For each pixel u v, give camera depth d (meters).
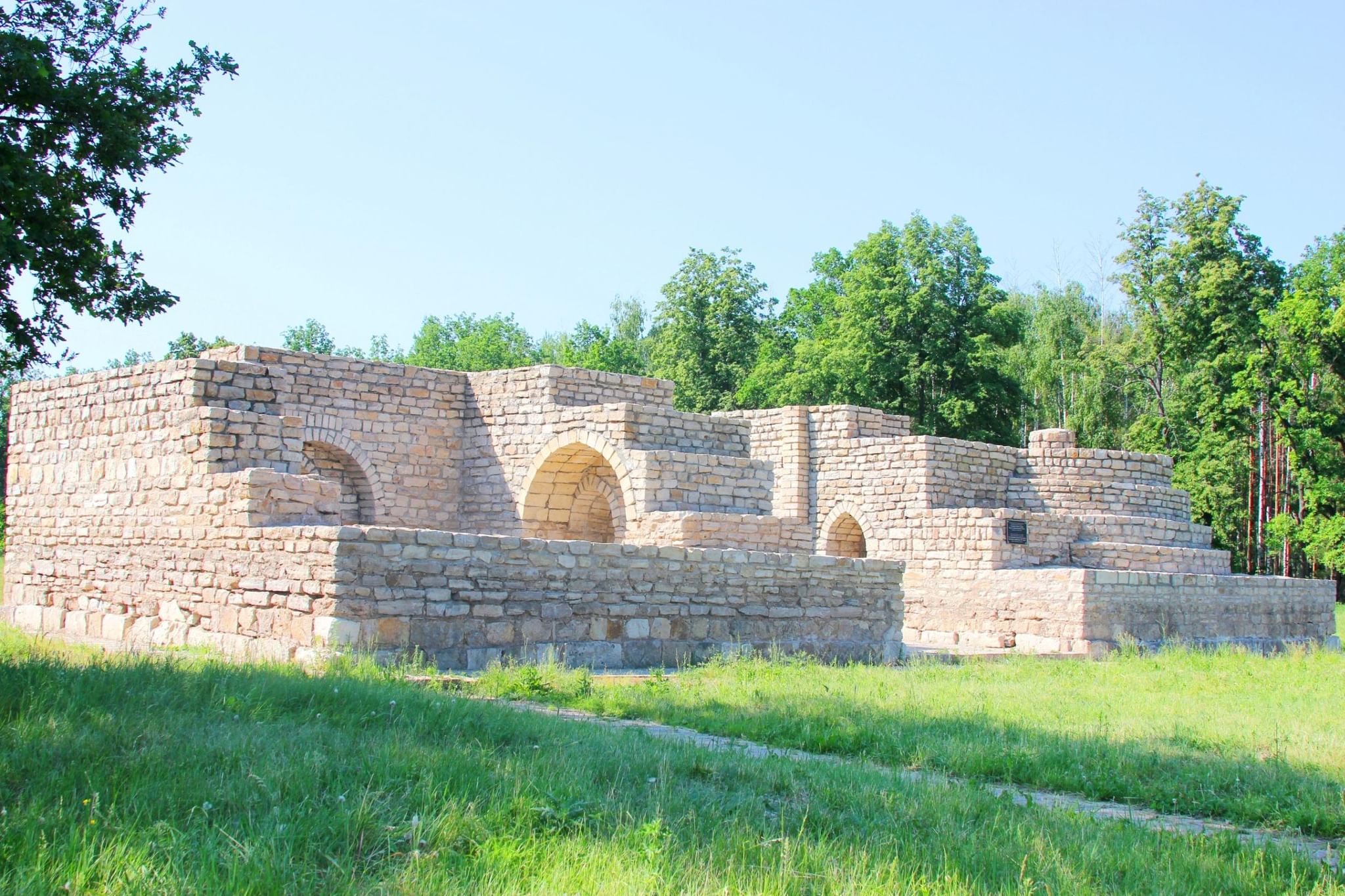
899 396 54.34
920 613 30.42
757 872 6.59
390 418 28.02
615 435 26.38
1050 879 6.84
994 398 53.78
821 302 67.50
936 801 8.60
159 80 14.11
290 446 20.47
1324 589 31.44
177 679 11.45
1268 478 55.75
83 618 21.89
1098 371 60.00
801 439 34.91
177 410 20.69
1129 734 12.47
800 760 10.40
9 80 12.64
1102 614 25.94
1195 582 27.69
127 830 6.51
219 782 7.64
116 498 21.41
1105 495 33.97
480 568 16.61
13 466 24.48
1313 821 8.82
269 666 13.72
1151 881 7.00
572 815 7.48
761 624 19.75
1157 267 54.31
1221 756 11.25
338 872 6.25
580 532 28.94
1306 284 48.44
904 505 32.47
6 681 10.43
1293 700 16.23
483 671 16.12
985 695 15.64
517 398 28.48
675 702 13.80
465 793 7.54
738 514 25.59
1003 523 29.28
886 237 55.25
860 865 6.78
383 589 15.76
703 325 62.66
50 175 12.94
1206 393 52.34
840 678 16.92
